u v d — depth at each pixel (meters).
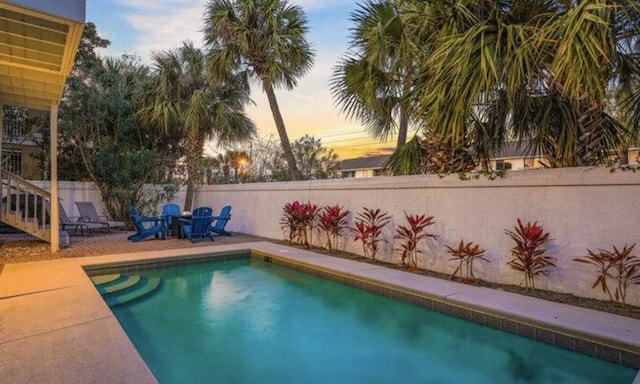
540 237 4.79
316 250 8.20
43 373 2.65
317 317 4.97
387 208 7.07
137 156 12.42
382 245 7.09
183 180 14.79
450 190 6.00
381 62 5.97
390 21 5.37
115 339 3.24
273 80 10.67
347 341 4.24
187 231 9.52
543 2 4.37
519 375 3.46
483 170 5.92
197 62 12.29
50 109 8.23
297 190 9.42
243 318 4.93
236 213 11.90
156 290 6.09
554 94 4.85
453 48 4.22
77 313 3.86
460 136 5.12
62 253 7.35
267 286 6.36
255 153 15.77
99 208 13.21
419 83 5.15
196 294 5.90
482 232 5.56
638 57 4.44
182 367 3.62
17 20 4.57
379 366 3.67
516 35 4.02
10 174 7.74
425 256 6.32
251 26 10.34
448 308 4.60
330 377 3.44
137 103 12.97
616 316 3.84
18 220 7.71
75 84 11.80
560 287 4.75
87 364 2.79
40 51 5.52
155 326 4.63
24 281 5.08
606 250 4.35
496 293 4.78
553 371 3.53
